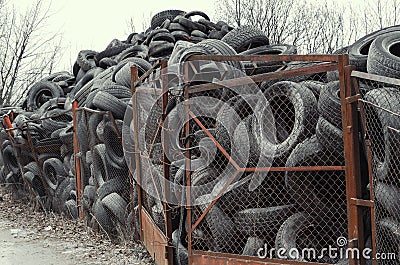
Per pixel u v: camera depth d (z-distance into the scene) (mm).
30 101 18203
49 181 13781
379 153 4938
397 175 4750
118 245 9508
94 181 10758
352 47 7133
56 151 13656
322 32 27906
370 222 5199
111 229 9930
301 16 28391
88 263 8531
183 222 6898
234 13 29031
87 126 10750
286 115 6090
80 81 16250
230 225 6238
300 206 5797
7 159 16516
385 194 4781
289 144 5734
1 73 31609
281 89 5996
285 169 5617
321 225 5723
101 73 14406
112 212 9695
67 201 12781
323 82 6215
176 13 17406
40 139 14062
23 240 10609
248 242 6035
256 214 5957
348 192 4977
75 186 12523
